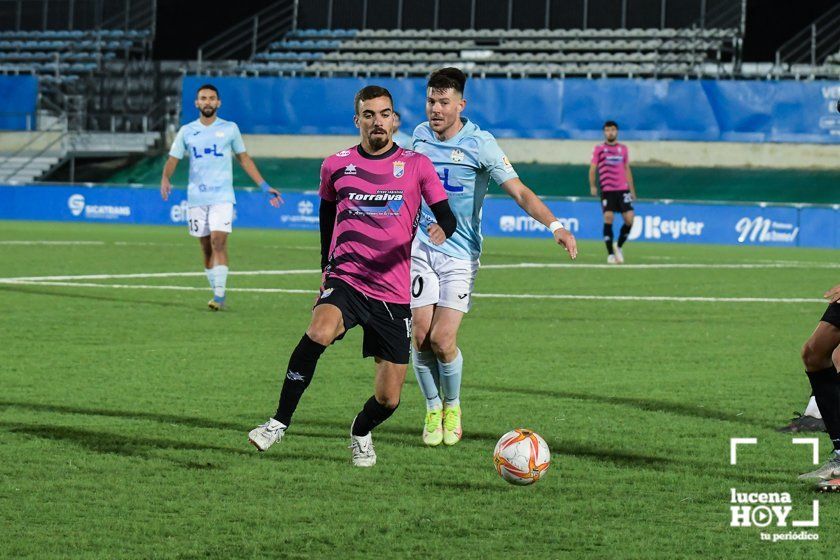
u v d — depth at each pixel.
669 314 30.27
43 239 56.62
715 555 10.06
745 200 75.31
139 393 17.81
